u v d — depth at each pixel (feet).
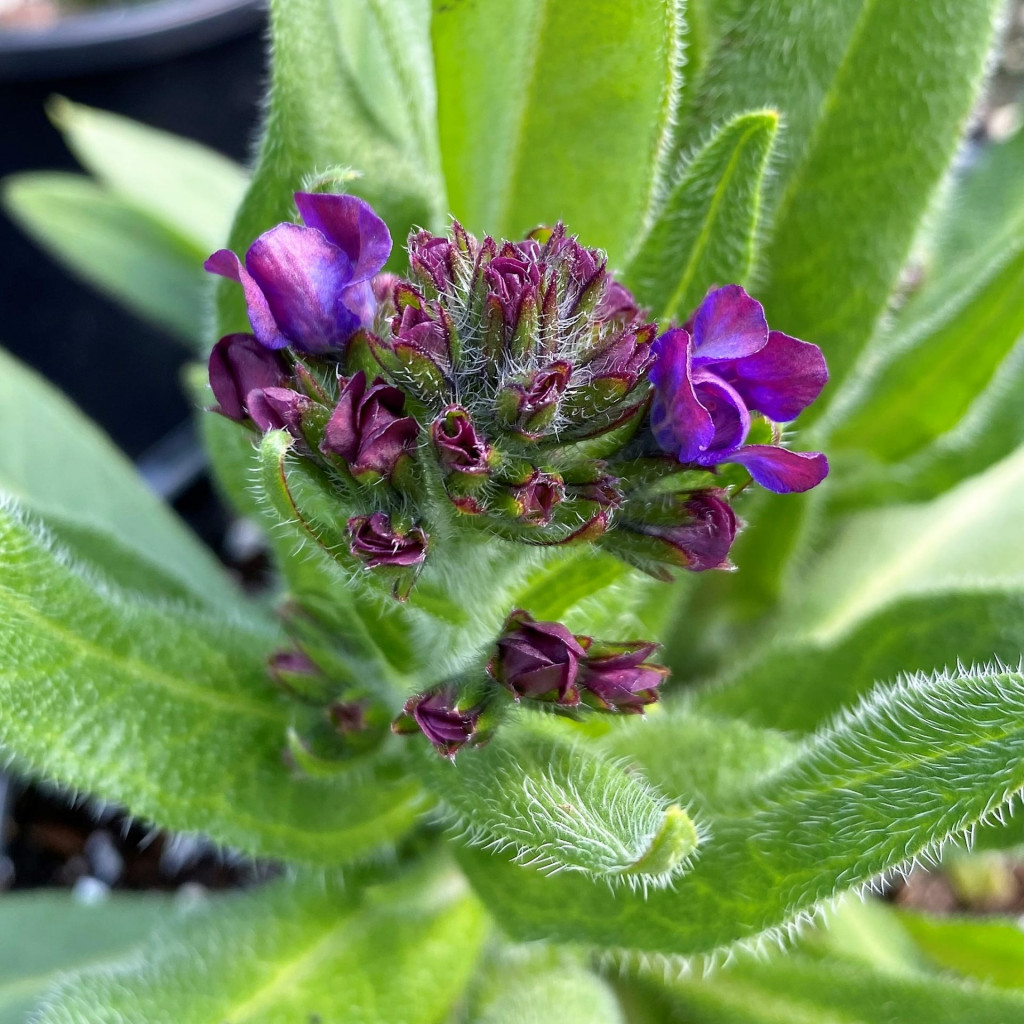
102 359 0.76
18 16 0.89
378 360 0.24
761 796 0.29
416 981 0.35
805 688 0.40
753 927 0.27
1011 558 0.50
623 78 0.34
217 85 0.79
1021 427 0.47
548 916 0.30
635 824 0.25
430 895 0.38
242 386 0.24
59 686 0.29
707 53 0.38
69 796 0.52
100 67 0.74
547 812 0.26
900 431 0.47
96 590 0.31
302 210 0.23
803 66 0.36
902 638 0.39
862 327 0.38
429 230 0.36
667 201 0.32
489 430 0.24
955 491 0.53
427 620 0.31
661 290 0.33
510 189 0.37
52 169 0.78
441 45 0.33
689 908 0.28
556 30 0.33
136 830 0.54
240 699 0.33
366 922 0.36
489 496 0.24
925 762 0.25
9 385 0.51
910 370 0.45
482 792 0.27
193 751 0.32
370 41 0.36
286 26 0.33
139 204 0.58
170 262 0.62
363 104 0.35
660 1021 0.40
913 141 0.36
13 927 0.45
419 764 0.29
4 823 0.53
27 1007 0.42
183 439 0.69
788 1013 0.38
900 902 0.56
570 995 0.37
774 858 0.27
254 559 0.67
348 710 0.31
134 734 0.31
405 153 0.36
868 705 0.28
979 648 0.37
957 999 0.36
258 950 0.34
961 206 0.55
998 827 0.33
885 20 0.35
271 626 0.45
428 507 0.25
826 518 0.51
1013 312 0.42
